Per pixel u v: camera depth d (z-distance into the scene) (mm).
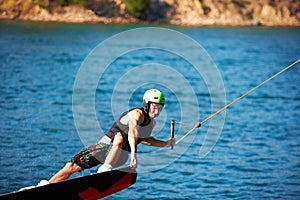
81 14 199000
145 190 42531
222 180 45062
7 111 67000
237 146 55125
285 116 70562
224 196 41625
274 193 42438
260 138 58562
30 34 164375
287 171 47594
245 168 48156
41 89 84188
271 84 99250
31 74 99312
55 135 56156
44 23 191375
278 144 56250
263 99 83125
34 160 47594
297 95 87250
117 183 30609
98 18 198875
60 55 126625
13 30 172375
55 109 69438
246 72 114312
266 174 46719
